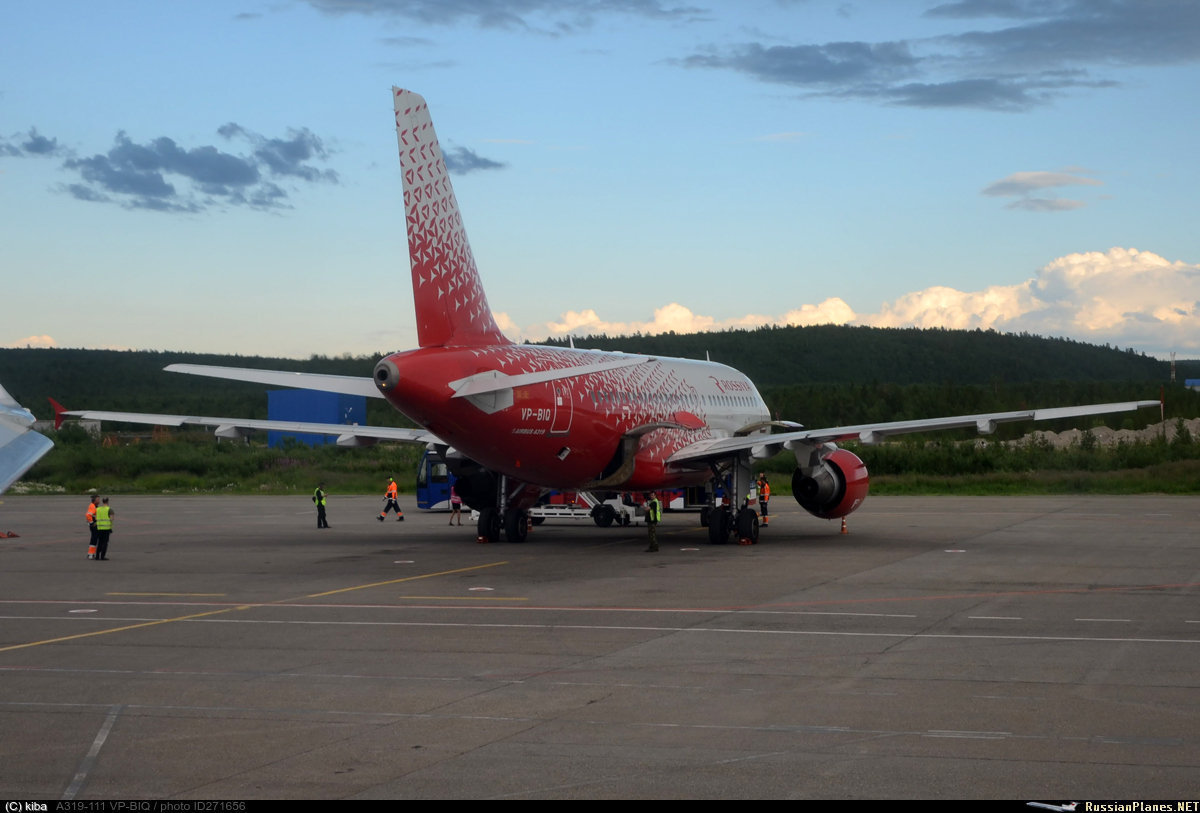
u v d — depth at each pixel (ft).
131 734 35.12
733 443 101.40
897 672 43.88
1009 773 30.35
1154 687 40.91
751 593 67.62
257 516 149.79
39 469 244.22
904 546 98.48
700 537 111.86
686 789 29.17
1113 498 177.06
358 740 34.27
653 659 46.83
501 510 104.73
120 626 56.80
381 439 105.50
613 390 99.04
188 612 61.62
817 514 105.29
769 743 33.53
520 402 87.66
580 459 95.71
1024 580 73.51
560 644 50.60
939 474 222.69
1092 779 29.78
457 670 44.83
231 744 33.88
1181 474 201.67
